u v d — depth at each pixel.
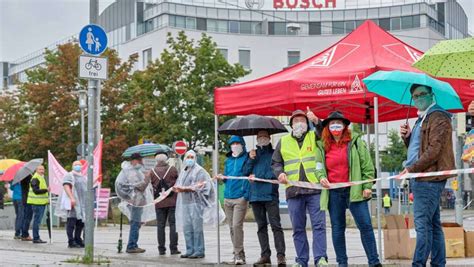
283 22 74.56
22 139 38.69
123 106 38.56
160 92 40.56
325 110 14.32
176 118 40.06
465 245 12.81
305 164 10.66
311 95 11.48
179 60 40.72
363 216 10.08
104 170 36.84
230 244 17.48
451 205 50.66
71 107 38.03
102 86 37.66
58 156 38.28
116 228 26.34
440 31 74.88
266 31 73.44
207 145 40.78
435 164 9.00
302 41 73.00
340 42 12.47
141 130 39.12
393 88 10.68
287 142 10.83
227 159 12.63
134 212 14.67
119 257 13.83
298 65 12.59
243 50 72.38
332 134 10.12
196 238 13.60
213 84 40.56
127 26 77.00
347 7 74.44
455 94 10.22
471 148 10.45
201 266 12.26
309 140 10.74
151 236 21.28
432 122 9.05
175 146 29.27
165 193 13.67
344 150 10.09
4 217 26.19
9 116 46.31
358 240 19.33
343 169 10.09
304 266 10.82
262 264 11.96
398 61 11.62
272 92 11.78
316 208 10.60
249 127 11.79
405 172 9.03
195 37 71.31
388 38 12.35
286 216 24.69
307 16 74.69
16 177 18.55
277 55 72.75
